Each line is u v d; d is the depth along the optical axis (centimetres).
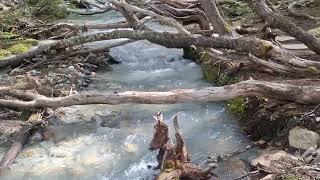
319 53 636
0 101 620
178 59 917
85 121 610
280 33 860
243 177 434
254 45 606
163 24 1126
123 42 857
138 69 870
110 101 560
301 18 1003
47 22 1180
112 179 467
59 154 521
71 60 856
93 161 505
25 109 623
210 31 784
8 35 984
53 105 591
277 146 495
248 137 543
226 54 752
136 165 493
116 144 543
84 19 1234
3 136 569
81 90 730
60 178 471
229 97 534
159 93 548
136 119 614
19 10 1158
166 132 486
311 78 597
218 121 596
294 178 408
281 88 524
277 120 516
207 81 762
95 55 878
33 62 841
